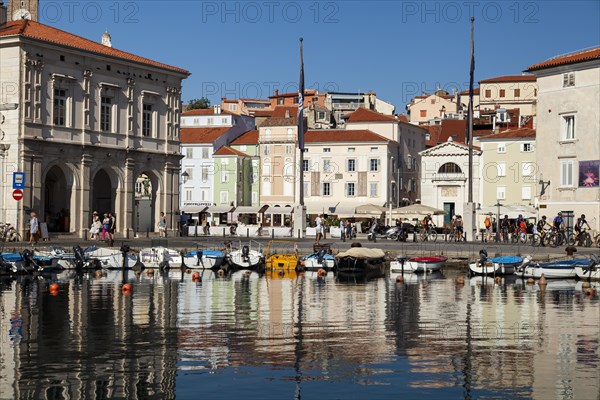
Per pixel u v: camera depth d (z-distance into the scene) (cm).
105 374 2719
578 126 8962
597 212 8731
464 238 8812
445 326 3759
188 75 10231
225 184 16112
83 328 3631
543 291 5369
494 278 6312
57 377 2672
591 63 8794
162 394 2492
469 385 2597
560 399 2447
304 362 2920
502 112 16975
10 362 2886
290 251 7700
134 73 9488
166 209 9938
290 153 15700
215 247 7788
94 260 6912
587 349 3167
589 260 6350
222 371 2777
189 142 16362
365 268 6994
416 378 2688
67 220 8794
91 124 8969
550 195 9212
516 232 9331
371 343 3294
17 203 8150
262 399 2445
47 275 6391
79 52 8738
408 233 10681
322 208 15050
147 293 5125
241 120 17700
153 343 3266
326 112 18338
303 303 4625
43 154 8400
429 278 6438
